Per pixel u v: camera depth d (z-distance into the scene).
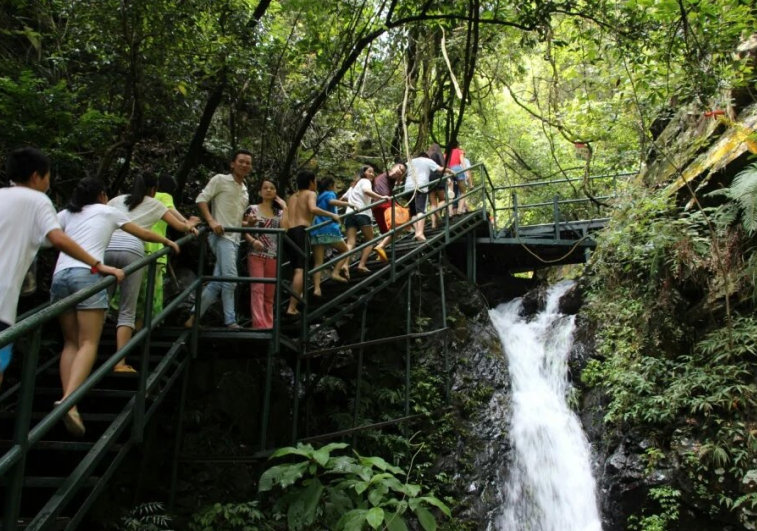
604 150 13.05
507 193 16.45
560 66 12.97
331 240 7.40
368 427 7.25
